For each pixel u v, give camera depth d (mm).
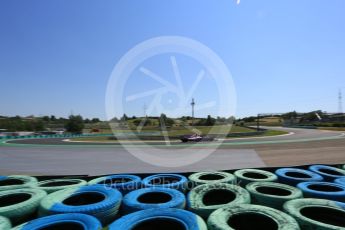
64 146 19297
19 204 2916
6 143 23062
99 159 12211
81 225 2375
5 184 4492
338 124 44500
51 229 2416
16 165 10648
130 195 3279
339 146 14875
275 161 10180
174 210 2633
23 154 14484
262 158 11102
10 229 2377
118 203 3049
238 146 16672
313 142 18094
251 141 20422
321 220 2764
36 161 11742
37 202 3080
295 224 2295
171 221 2482
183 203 3020
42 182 4238
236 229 2512
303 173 4465
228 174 4438
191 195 3205
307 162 9695
